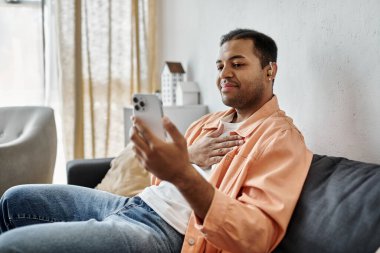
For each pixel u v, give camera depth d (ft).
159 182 4.04
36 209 3.58
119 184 5.28
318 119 4.09
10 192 3.59
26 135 6.55
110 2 8.64
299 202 2.91
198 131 4.36
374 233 2.31
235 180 3.20
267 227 2.71
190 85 7.50
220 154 3.62
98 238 2.75
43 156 6.69
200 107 7.22
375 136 3.34
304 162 3.15
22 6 8.63
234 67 3.74
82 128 8.68
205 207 2.60
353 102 3.58
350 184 2.72
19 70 8.80
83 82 8.67
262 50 3.76
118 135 9.16
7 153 5.98
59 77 8.61
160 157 2.29
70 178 5.74
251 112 3.87
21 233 2.60
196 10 7.43
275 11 4.84
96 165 5.90
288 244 2.80
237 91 3.72
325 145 4.00
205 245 3.04
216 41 6.64
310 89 4.21
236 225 2.62
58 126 9.17
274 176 2.93
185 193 2.51
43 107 7.30
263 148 3.17
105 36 8.73
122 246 2.81
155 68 9.59
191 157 3.81
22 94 8.89
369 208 2.43
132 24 8.92
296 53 4.44
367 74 3.39
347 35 3.62
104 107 8.90
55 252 2.55
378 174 2.66
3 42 8.63
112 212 3.65
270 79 3.86
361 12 3.43
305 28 4.25
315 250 2.58
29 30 8.75
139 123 2.24
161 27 9.48
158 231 3.20
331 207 2.65
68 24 8.41
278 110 3.73
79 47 8.45
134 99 2.65
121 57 8.97
